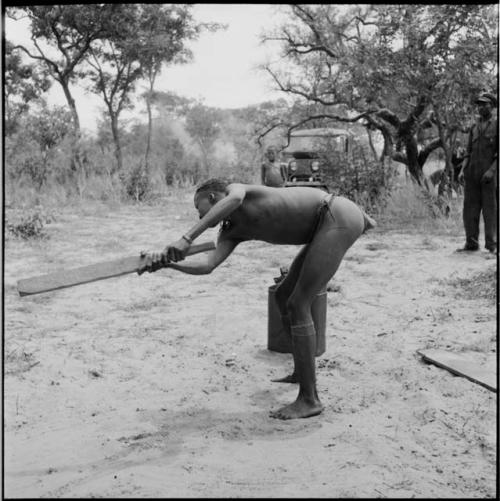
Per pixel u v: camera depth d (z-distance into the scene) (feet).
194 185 99.45
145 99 114.11
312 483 10.74
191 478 10.99
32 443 12.87
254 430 13.33
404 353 18.63
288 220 14.17
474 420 13.57
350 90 59.36
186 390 16.05
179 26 102.06
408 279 29.55
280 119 85.46
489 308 23.43
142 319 23.47
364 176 54.90
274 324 19.04
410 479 10.86
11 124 76.33
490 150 34.40
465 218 35.96
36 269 33.09
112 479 10.96
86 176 80.64
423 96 52.80
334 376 16.90
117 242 42.32
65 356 18.86
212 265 14.12
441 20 48.78
